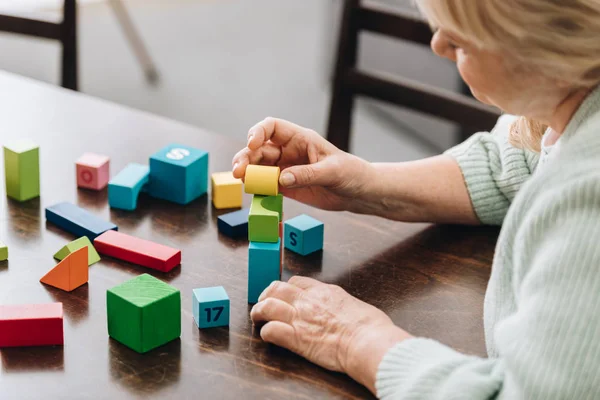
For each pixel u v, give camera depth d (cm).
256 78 359
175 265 104
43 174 125
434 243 112
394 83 156
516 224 80
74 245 103
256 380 84
